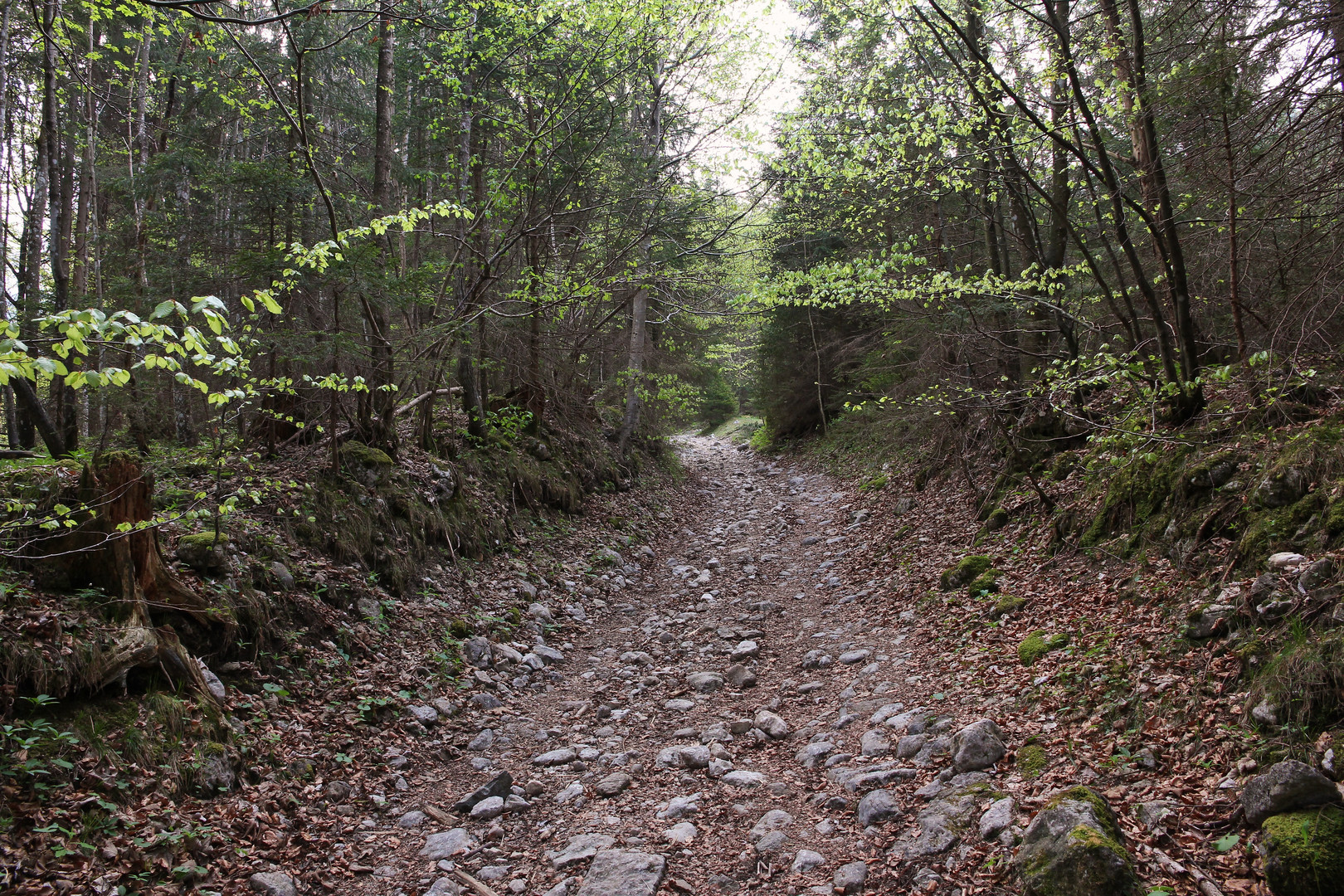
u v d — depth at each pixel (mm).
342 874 4449
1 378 3102
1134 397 8539
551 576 10859
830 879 4105
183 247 10703
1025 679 5742
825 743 5797
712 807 5070
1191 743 4230
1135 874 3311
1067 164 10328
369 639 7207
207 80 12266
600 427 18891
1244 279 7680
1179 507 6391
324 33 13359
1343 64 5402
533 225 10859
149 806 4305
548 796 5477
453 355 10602
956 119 9336
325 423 9406
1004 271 12281
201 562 6117
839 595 10133
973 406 10602
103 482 5234
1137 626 5656
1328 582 4352
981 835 4023
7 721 4172
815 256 18703
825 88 10445
